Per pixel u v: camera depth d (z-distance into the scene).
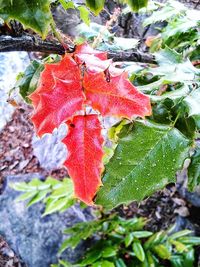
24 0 0.14
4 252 0.68
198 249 0.65
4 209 0.71
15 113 0.82
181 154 0.17
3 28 0.17
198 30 0.35
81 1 0.30
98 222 0.65
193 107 0.17
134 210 0.72
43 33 0.14
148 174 0.17
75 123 0.15
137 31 0.61
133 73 0.23
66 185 0.62
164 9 0.32
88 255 0.62
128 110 0.15
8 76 0.53
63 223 0.68
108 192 0.17
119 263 0.62
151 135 0.17
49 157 0.77
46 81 0.15
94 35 0.27
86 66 0.15
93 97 0.14
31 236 0.68
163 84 0.21
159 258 0.64
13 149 0.80
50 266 0.66
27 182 0.75
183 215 0.69
